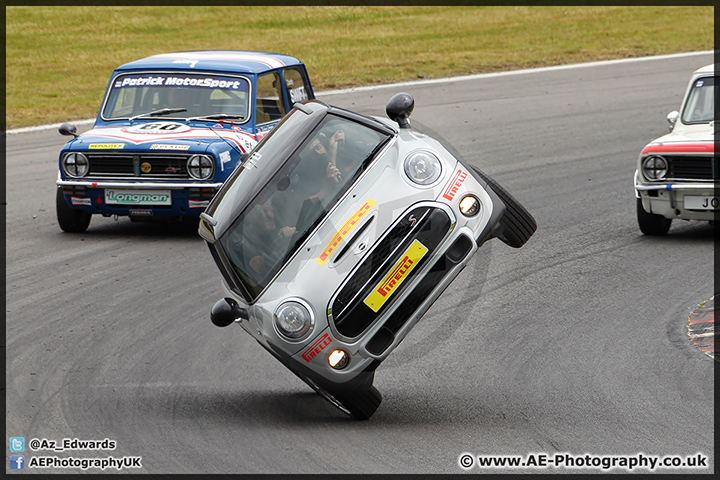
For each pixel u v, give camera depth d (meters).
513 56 89.94
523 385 22.19
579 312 27.72
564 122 63.50
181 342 27.23
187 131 39.41
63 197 40.28
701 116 37.75
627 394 21.02
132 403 22.42
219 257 21.38
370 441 19.11
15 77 84.06
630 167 50.50
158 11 111.44
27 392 23.45
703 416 19.45
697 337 24.73
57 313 30.16
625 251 34.44
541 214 41.38
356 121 22.97
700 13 106.62
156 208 38.62
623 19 105.25
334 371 19.62
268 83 41.69
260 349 26.70
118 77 42.25
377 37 98.88
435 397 21.86
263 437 19.69
